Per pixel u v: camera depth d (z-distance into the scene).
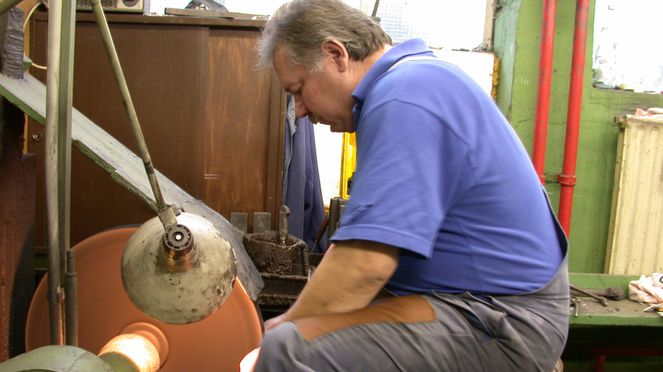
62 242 1.01
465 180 0.99
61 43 0.98
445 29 2.60
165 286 0.85
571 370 2.33
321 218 2.28
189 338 1.26
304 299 1.01
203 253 0.87
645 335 2.45
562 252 1.14
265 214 2.11
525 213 1.04
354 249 0.96
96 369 0.83
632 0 2.41
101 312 1.27
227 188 2.14
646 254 2.31
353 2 2.56
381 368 0.97
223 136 2.12
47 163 0.98
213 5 2.26
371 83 1.09
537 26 2.32
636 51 2.45
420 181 0.95
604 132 2.41
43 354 0.82
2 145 1.23
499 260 1.03
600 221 2.47
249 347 1.26
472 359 1.00
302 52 1.11
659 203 2.28
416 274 1.07
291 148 2.14
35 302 1.26
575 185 2.42
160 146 2.11
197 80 2.08
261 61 1.21
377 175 0.96
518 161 1.05
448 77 1.03
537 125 2.29
